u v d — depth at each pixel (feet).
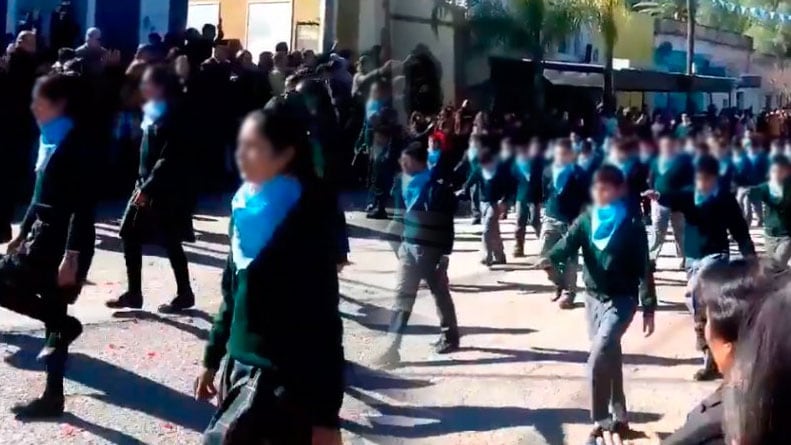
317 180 9.08
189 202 20.57
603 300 14.85
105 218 29.40
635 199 13.75
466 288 23.89
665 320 21.61
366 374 17.39
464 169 17.87
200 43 31.40
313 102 14.62
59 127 14.17
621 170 12.31
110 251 26.58
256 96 26.40
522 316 21.49
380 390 16.72
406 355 18.38
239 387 9.10
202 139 20.24
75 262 14.07
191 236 21.02
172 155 20.06
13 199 22.91
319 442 8.86
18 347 18.02
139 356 17.95
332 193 9.20
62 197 14.14
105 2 41.32
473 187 19.52
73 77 14.23
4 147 22.45
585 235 14.66
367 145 18.37
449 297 19.03
